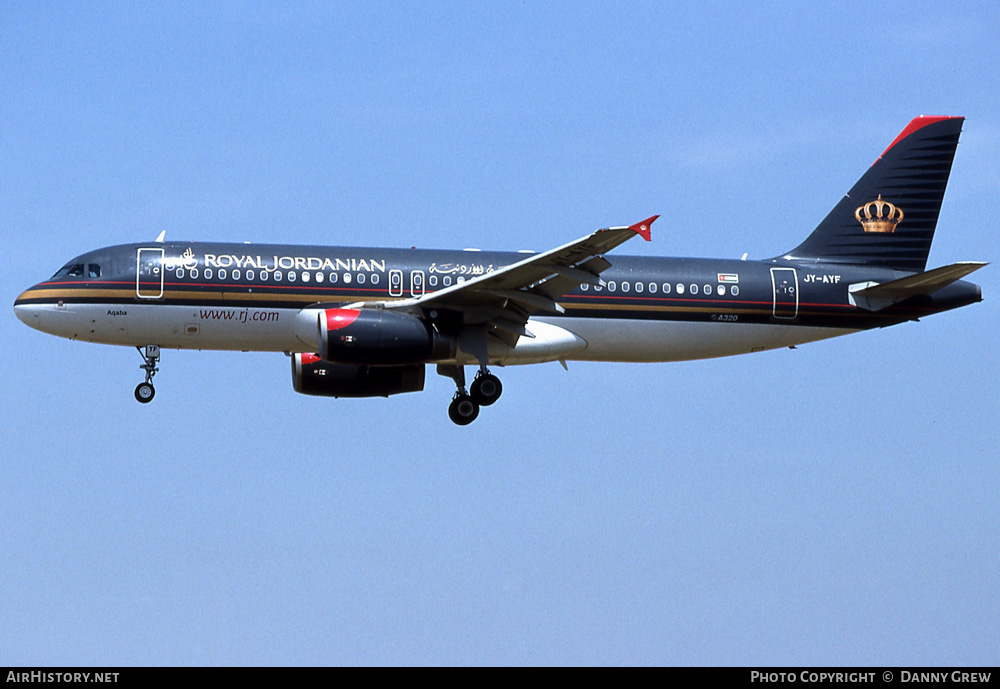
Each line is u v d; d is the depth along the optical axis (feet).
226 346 377.30
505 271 342.23
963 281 419.74
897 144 429.38
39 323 367.45
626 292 393.29
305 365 391.45
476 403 388.57
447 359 368.48
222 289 369.30
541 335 384.88
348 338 355.15
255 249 377.91
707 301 399.03
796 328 409.69
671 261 402.93
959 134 429.79
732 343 405.80
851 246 423.64
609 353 398.21
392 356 359.66
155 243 378.53
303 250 380.37
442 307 364.38
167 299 367.86
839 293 412.16
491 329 374.84
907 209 427.33
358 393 395.55
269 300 371.35
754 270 407.64
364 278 377.91
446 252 390.83
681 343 400.26
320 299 374.02
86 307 365.61
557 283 354.13
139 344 375.04
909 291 409.08
